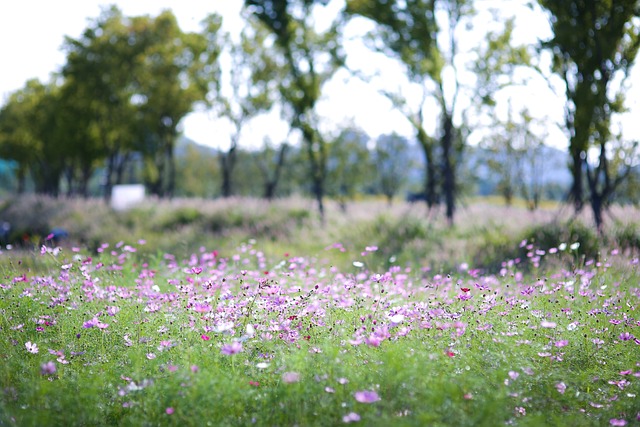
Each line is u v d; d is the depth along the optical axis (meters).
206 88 29.02
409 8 16.50
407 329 4.98
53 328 5.45
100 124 30.33
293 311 5.78
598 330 5.54
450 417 3.71
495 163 26.30
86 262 7.25
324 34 18.23
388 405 3.86
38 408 3.89
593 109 12.25
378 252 11.95
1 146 47.31
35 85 41.03
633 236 10.45
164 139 31.11
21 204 26.02
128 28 28.78
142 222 19.22
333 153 34.72
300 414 3.89
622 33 12.36
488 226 13.55
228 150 29.84
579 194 13.86
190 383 3.96
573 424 3.92
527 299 6.50
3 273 7.13
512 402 4.17
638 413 4.09
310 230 15.50
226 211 18.88
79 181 43.66
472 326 5.45
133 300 6.34
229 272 8.55
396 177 41.75
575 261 9.15
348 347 4.88
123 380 4.41
